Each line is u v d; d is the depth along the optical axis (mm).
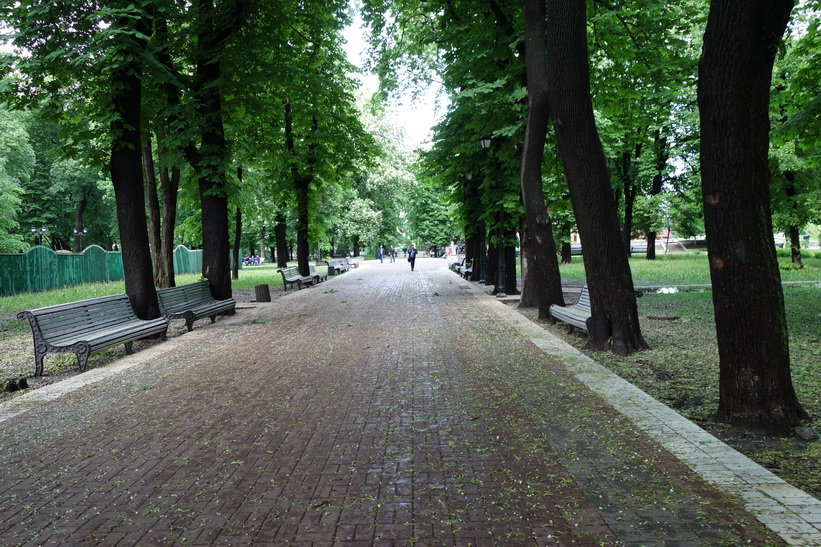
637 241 75500
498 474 4168
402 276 31844
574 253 65875
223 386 7129
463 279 28531
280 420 5637
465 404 6074
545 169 17359
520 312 14484
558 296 12703
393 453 4660
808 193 25516
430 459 4508
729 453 4434
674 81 15516
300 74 16141
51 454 4816
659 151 35969
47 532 3436
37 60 10367
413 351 9227
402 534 3303
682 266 31812
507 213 18594
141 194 11812
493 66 15500
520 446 4742
